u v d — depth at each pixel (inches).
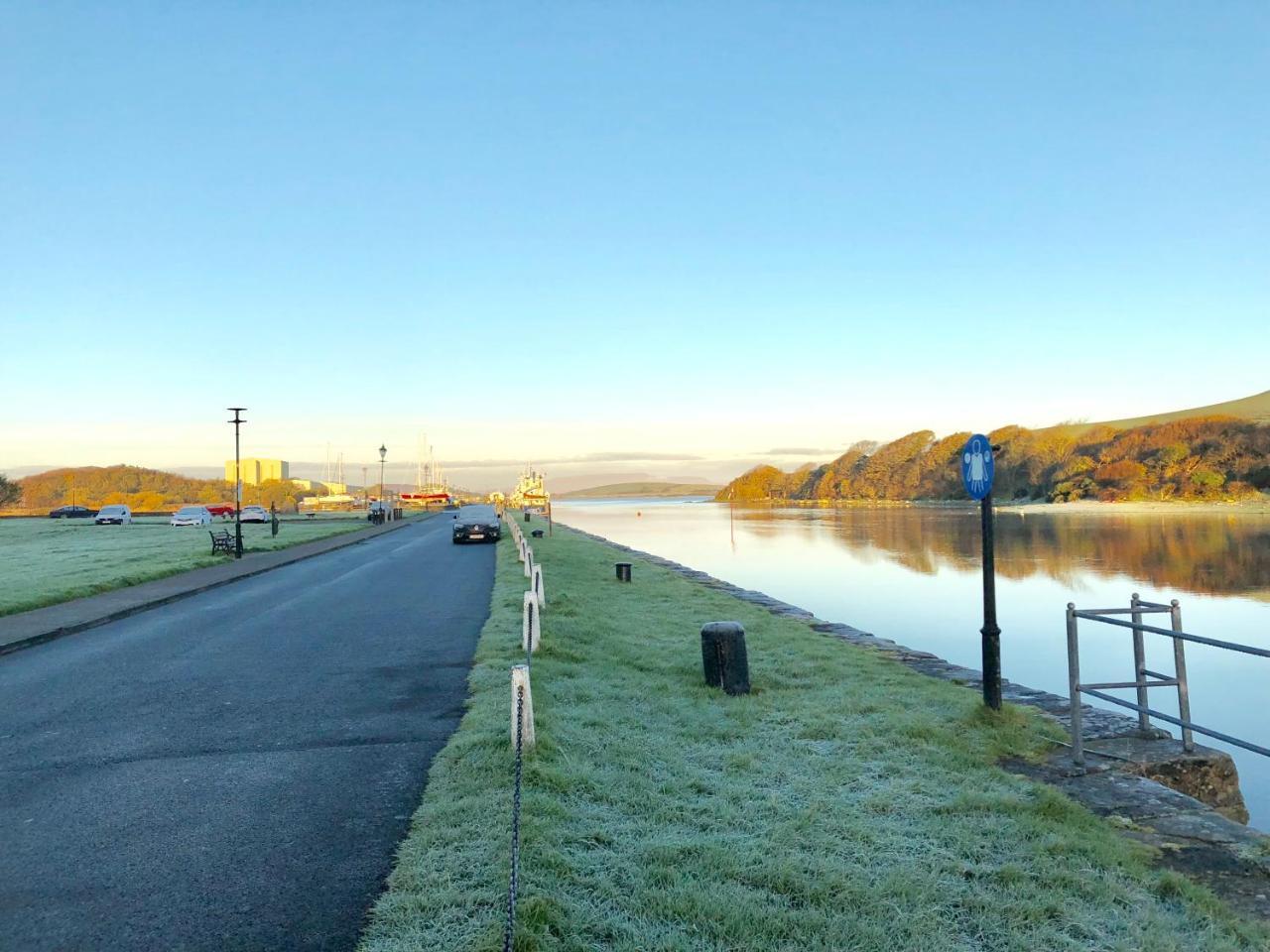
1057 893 155.9
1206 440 4210.1
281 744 258.4
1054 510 4133.9
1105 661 673.6
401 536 1689.2
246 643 458.0
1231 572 1403.8
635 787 207.9
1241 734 463.5
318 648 434.9
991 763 234.8
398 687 335.9
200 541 1477.6
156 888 158.9
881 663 390.0
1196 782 235.0
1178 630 239.0
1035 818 189.6
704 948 135.6
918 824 189.2
